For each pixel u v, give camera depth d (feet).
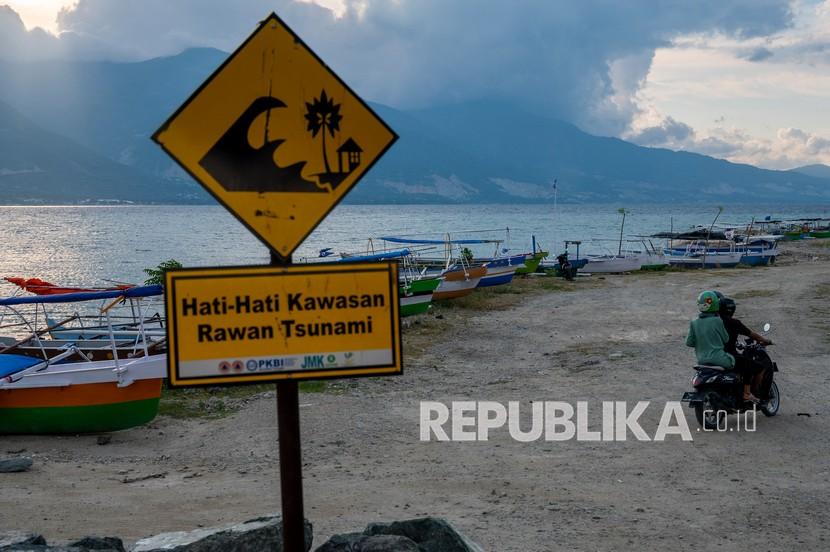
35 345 52.13
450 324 75.61
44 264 175.73
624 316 78.54
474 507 26.73
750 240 183.62
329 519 25.53
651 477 29.78
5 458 35.81
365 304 13.46
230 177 13.25
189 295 12.95
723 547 22.74
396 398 45.42
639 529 24.25
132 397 40.65
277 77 13.38
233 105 13.24
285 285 13.23
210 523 25.43
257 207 13.35
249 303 13.12
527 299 96.32
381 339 13.52
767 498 27.02
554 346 62.75
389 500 27.71
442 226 395.55
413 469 31.81
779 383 45.29
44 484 30.73
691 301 89.20
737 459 31.78
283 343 13.24
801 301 84.07
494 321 77.66
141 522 25.59
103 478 31.78
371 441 36.52
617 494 27.86
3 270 159.84
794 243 228.22
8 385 40.16
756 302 84.02
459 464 32.32
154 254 207.82
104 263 179.63
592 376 49.70
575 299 95.04
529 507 26.58
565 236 302.86
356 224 428.15
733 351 37.22
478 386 48.26
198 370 12.99
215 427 41.22
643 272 137.69
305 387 48.75
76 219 531.91
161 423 42.83
